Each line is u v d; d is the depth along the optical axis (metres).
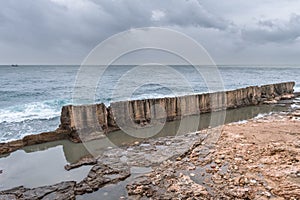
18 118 14.36
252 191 5.90
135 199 5.72
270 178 6.48
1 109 16.91
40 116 14.90
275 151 8.38
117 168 7.41
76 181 6.82
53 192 6.04
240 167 7.29
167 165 7.64
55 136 10.82
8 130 12.20
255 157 7.97
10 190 6.21
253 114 16.48
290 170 6.82
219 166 7.45
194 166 7.51
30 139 10.34
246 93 19.59
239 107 18.61
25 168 7.91
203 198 5.69
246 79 39.19
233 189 6.04
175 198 5.72
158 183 6.48
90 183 6.50
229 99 17.88
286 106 19.42
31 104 18.78
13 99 21.59
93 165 7.91
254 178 6.54
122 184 6.49
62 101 19.75
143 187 6.22
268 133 10.82
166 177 6.80
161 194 5.91
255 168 7.12
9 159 8.76
